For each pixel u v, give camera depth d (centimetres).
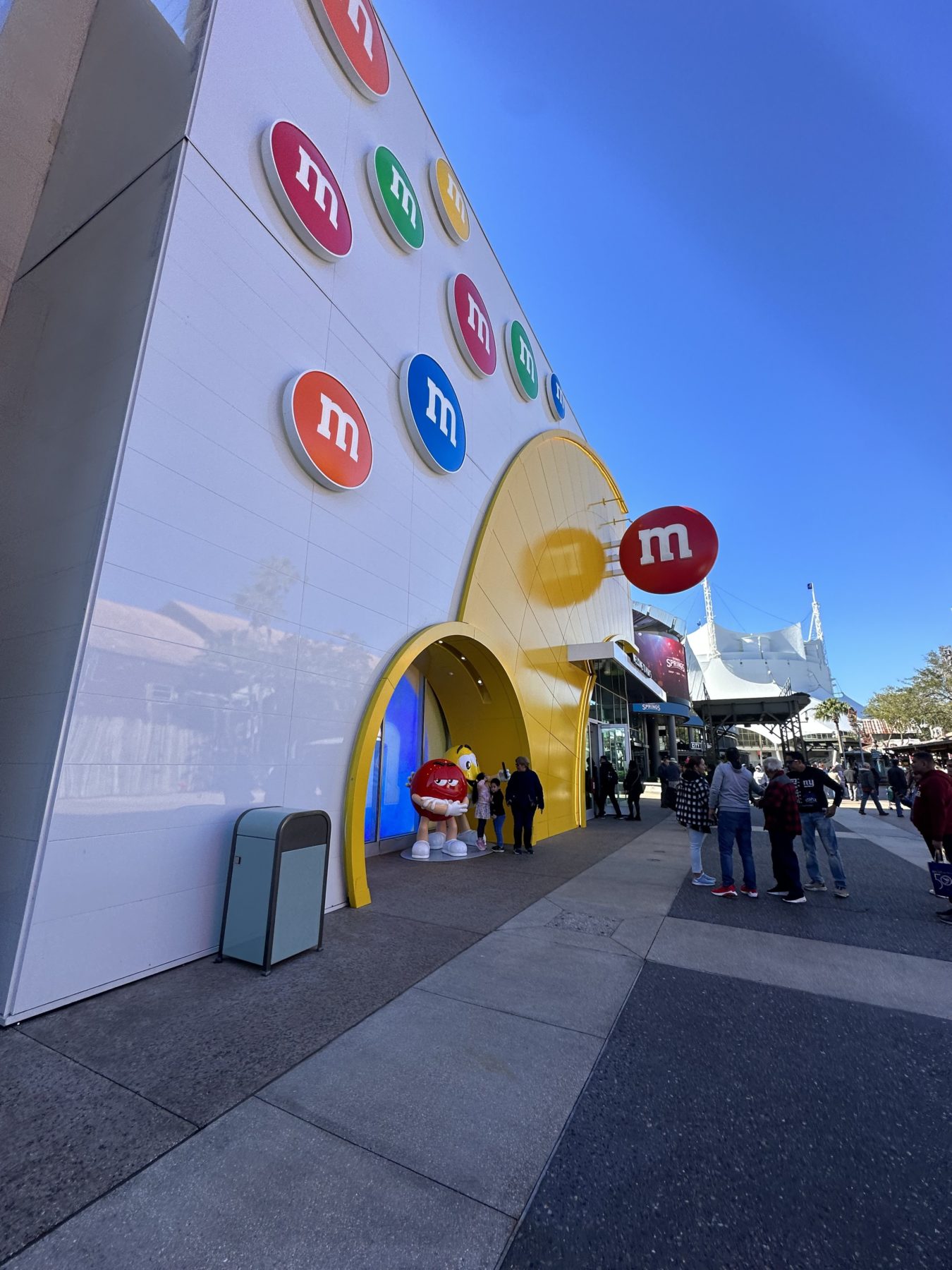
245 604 474
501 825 971
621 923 536
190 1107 248
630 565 1334
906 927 536
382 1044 307
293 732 518
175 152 443
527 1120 246
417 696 987
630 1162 222
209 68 471
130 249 441
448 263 896
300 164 555
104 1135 229
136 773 382
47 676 367
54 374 455
